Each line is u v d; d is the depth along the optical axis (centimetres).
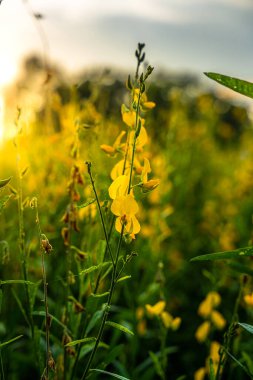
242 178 215
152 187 69
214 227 207
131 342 118
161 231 147
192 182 233
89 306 83
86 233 99
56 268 119
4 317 111
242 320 138
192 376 131
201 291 167
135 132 69
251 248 69
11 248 112
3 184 67
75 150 93
